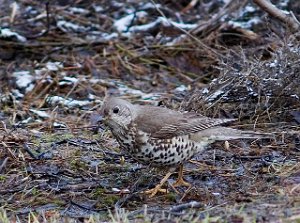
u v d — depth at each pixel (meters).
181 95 14.55
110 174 11.02
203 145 10.33
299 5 17.19
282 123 13.02
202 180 10.73
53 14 18.16
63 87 15.19
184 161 10.26
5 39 16.98
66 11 18.39
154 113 10.09
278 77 13.20
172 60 16.36
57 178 10.84
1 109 14.18
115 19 18.28
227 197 9.93
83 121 13.64
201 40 16.83
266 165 11.16
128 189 10.43
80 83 15.24
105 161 11.48
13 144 12.14
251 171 10.96
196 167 11.20
